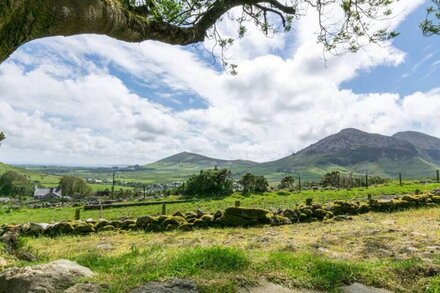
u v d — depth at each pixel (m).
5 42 3.43
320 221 18.20
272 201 38.19
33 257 10.88
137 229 18.92
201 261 5.84
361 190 44.72
